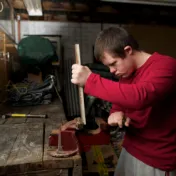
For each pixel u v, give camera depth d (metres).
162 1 2.56
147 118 0.83
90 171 1.61
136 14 3.40
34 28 3.38
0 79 2.02
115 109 0.99
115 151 1.88
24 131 1.10
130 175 1.04
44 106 1.86
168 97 0.76
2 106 1.85
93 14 3.44
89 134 0.92
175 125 0.83
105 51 0.73
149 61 0.75
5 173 0.72
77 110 2.97
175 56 3.78
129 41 0.74
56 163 0.74
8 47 2.36
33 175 0.74
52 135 0.85
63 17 3.41
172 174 0.90
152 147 0.88
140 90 0.60
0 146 0.89
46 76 2.46
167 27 3.71
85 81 0.64
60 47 3.21
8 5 2.56
